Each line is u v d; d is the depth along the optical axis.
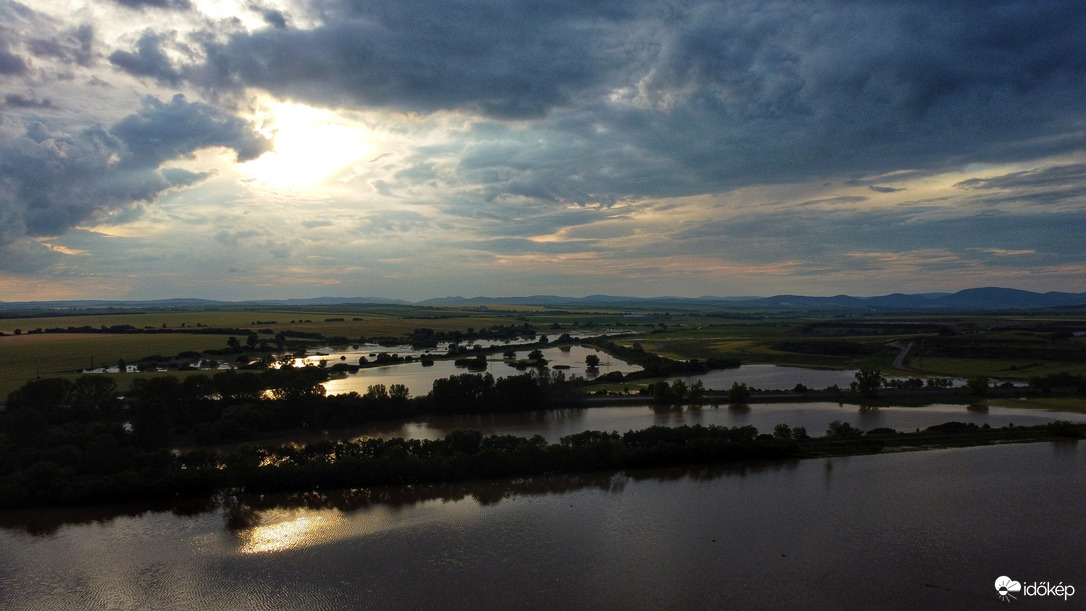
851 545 66.94
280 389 125.62
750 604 56.00
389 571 61.84
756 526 71.38
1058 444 103.12
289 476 81.44
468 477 85.69
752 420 122.06
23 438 91.31
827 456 96.56
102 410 114.69
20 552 65.81
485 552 65.50
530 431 112.94
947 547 66.56
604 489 82.69
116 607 56.31
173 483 78.56
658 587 58.66
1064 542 67.88
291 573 61.62
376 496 80.56
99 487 77.00
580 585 59.00
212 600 57.31
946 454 97.69
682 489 82.56
